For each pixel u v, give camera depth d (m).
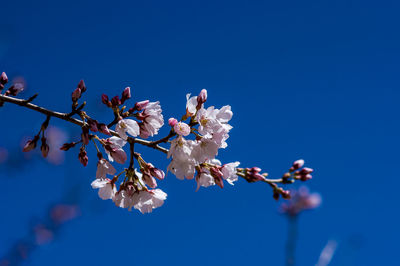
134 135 1.09
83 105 1.10
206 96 1.10
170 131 1.10
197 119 1.10
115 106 1.10
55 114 1.10
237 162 1.13
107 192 1.14
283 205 1.73
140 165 1.12
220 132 1.09
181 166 1.10
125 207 1.12
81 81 1.10
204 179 1.12
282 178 1.16
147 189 1.13
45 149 1.11
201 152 1.09
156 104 1.11
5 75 1.15
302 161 1.16
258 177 1.15
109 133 1.09
